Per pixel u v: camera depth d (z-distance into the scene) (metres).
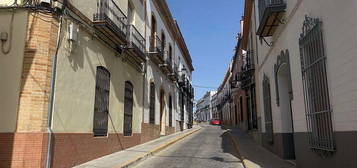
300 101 8.65
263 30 11.80
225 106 53.41
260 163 10.49
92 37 11.05
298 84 8.80
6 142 7.93
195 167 10.28
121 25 13.25
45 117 8.34
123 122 13.80
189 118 37.56
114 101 12.89
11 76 8.26
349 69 5.66
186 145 17.19
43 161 8.10
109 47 12.47
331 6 6.33
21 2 8.55
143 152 12.88
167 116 23.77
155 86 19.98
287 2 9.79
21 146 7.91
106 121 12.11
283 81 11.86
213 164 10.91
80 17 10.15
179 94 30.02
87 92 10.61
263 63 15.20
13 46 8.39
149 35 18.64
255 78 18.59
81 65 10.26
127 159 10.99
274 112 12.86
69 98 9.47
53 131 8.59
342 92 5.99
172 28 26.45
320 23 6.91
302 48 8.13
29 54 8.34
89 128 10.66
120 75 13.65
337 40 6.12
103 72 11.98
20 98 8.12
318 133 7.29
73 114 9.66
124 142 13.80
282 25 10.57
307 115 7.95
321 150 7.12
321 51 6.87
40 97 8.28
